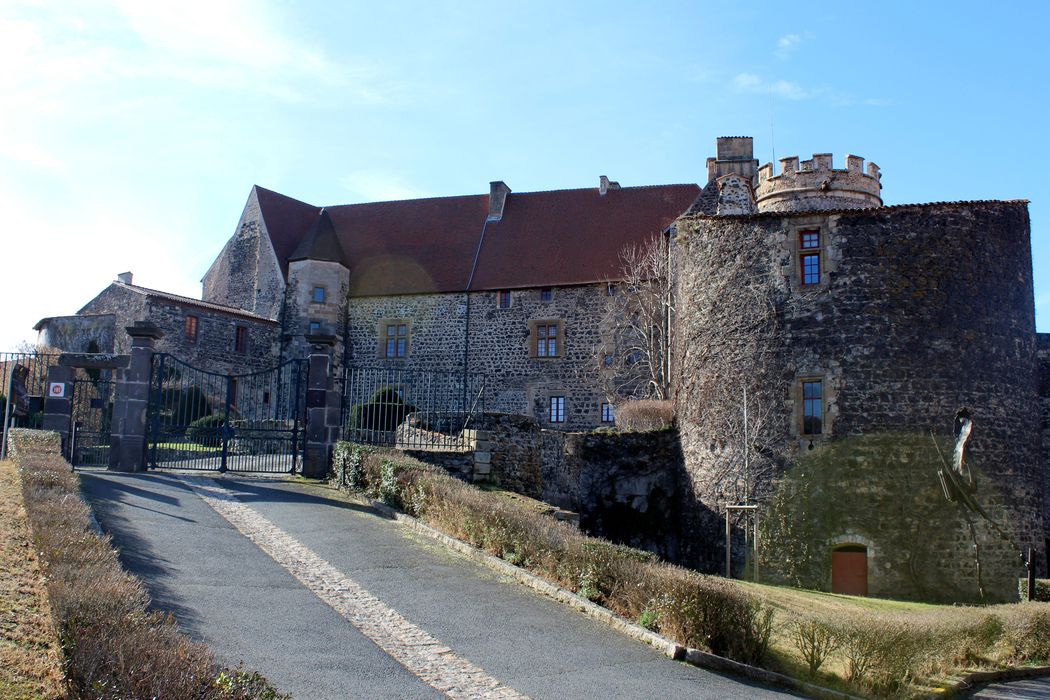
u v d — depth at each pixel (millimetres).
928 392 21328
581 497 25594
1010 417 21891
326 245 40000
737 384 22781
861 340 21656
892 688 11797
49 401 21234
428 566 13359
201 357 36812
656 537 24984
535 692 8875
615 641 10953
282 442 28188
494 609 11594
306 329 39062
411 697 8242
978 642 14641
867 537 20844
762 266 22812
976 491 21031
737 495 22391
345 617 10508
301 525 15312
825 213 22391
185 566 11828
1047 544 25328
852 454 21266
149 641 7027
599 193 39906
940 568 20641
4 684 6863
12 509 12312
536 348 36719
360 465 18875
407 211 42562
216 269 43938
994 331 22000
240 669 7762
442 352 38062
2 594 8797
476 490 16703
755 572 21531
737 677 10500
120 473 20016
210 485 18812
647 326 33406
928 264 21766
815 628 11656
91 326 37312
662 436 25438
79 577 8641
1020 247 22828
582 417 35469
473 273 38469
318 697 7969
